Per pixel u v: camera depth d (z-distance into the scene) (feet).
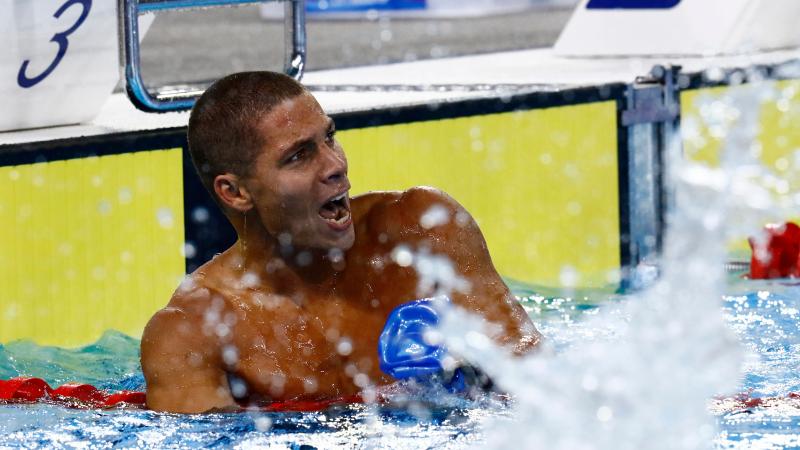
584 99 48.52
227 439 25.63
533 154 47.67
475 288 29.53
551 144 48.01
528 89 48.11
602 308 42.42
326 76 57.72
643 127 49.90
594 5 63.10
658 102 49.78
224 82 28.12
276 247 28.45
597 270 48.98
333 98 47.50
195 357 27.71
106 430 26.71
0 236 37.27
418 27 127.44
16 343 37.76
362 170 43.98
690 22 58.70
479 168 46.68
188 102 43.11
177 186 40.75
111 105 48.26
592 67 56.90
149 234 40.27
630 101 49.34
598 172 48.98
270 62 100.37
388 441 25.13
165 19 148.36
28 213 37.81
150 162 40.19
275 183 27.27
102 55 41.50
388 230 29.58
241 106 27.53
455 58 65.16
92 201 39.09
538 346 28.50
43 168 38.04
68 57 40.68
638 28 60.64
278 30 131.75
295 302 28.91
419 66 61.46
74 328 38.88
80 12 40.32
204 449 25.18
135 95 41.65
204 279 28.81
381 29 126.21
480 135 46.65
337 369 28.58
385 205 29.94
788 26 59.00
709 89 51.16
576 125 48.47
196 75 91.81
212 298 28.30
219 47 114.73
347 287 29.17
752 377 30.55
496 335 28.60
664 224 49.93
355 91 50.31
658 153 49.96
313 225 27.63
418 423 26.16
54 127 41.83
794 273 45.29
